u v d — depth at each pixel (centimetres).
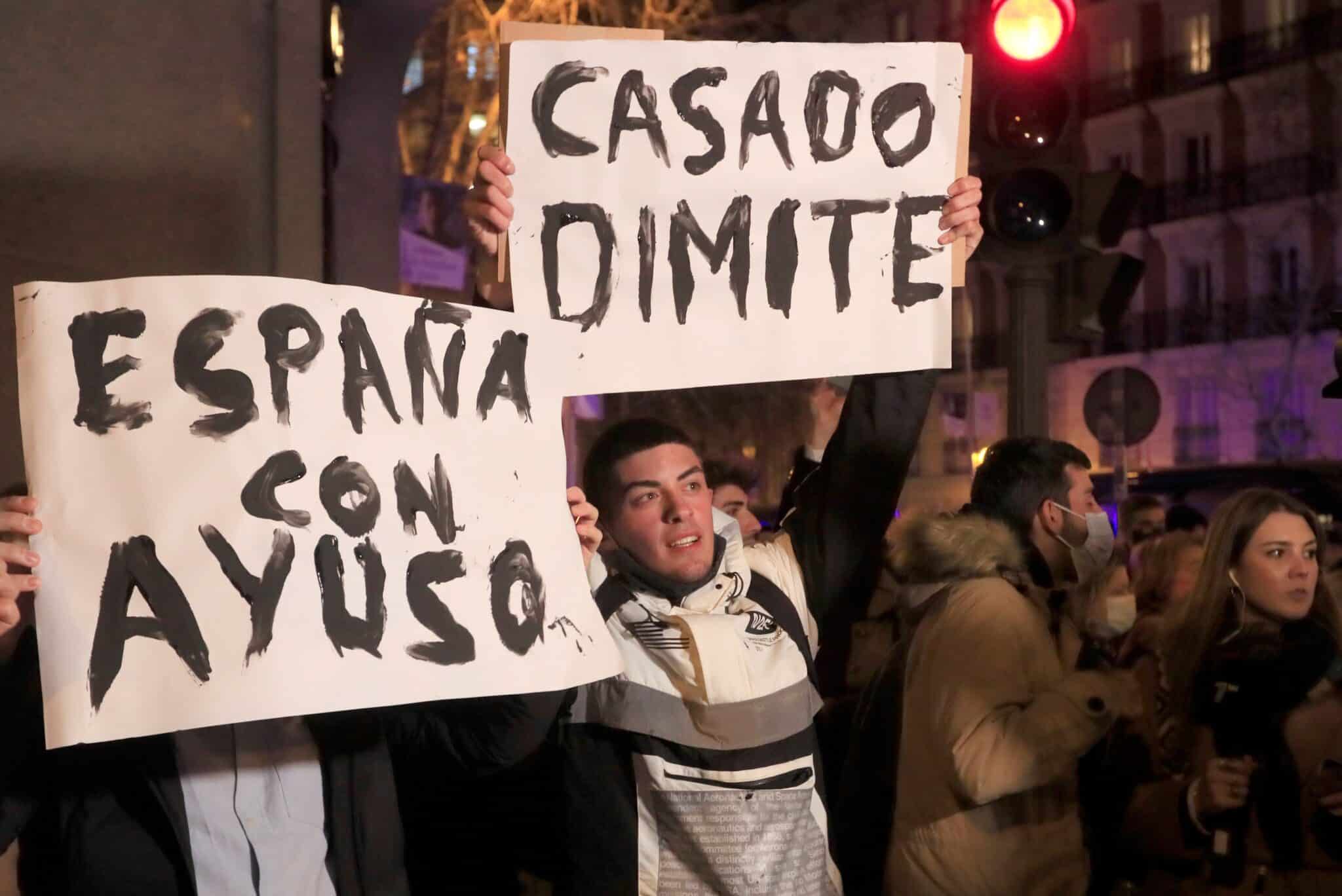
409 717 215
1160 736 271
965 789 244
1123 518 558
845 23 2389
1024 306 394
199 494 178
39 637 170
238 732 198
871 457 243
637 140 230
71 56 355
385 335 193
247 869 192
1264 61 2325
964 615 254
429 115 1262
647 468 229
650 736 216
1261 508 264
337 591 183
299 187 419
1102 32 2555
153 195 375
